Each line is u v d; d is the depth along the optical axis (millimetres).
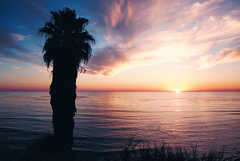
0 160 10180
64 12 10617
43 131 20906
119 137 19625
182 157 3381
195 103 98938
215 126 28156
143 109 61875
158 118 38281
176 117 40219
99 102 106750
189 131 23953
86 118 37281
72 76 10445
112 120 34594
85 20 11164
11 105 71188
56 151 9578
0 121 29906
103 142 17062
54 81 10297
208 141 18312
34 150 9539
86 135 20281
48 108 58031
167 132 23141
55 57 10281
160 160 3367
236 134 22047
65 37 10352
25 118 33938
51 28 10586
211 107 70312
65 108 10117
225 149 15125
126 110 57562
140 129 25172
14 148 12773
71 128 10266
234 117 39781
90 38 11109
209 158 3385
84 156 11992
